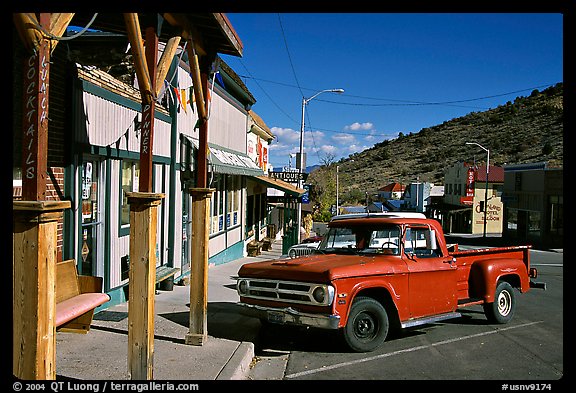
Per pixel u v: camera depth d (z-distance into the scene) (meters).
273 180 25.92
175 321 8.34
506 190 49.72
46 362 3.39
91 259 8.46
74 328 7.08
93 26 7.91
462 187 62.75
